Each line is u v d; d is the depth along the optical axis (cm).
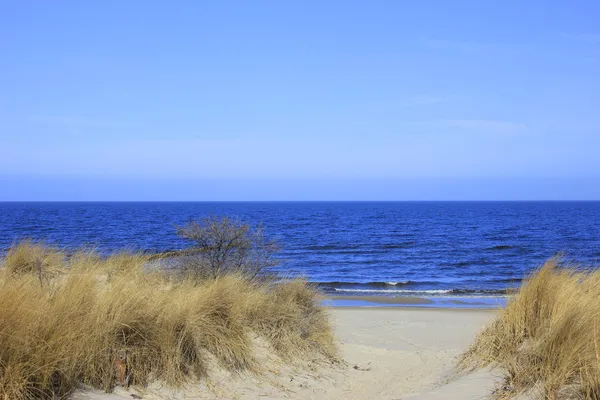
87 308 550
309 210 14825
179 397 543
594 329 511
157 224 5597
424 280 2380
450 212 13175
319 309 892
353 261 3091
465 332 1112
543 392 485
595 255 3186
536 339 608
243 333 691
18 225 4875
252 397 590
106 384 509
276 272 1005
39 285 632
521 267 2769
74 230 4369
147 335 571
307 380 686
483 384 573
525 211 13912
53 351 469
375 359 857
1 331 438
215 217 1065
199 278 878
